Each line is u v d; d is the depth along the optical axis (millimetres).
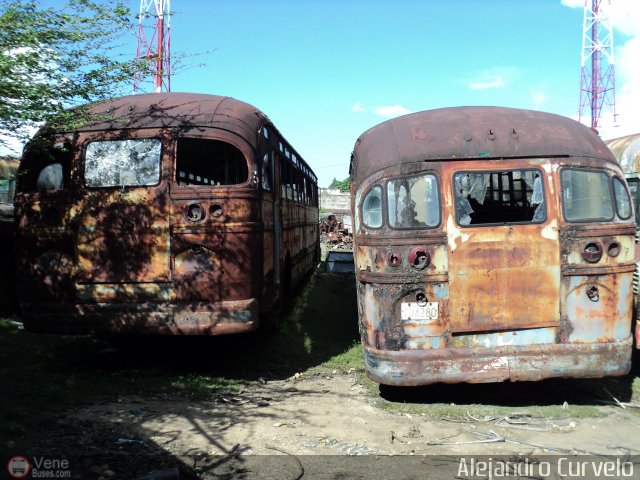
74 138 6184
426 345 5098
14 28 5352
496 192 5859
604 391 5965
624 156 7707
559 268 5152
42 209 6129
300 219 12133
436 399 5719
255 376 6684
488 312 5098
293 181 10695
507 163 5215
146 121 6215
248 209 6203
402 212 5184
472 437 4672
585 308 5168
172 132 6156
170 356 7258
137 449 4176
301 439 4559
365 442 4531
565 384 6188
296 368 7121
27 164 6352
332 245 30172
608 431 4844
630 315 5305
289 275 10148
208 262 6047
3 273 8742
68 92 5867
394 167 5242
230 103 6758
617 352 5148
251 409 5305
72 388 5543
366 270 5324
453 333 5109
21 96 5477
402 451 4359
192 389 5859
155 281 6023
